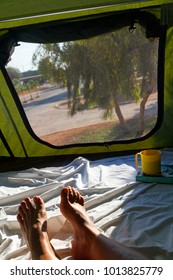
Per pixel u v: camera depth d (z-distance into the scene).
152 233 0.94
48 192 1.25
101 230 0.95
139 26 1.39
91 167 1.54
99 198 1.17
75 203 1.00
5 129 1.69
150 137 1.71
